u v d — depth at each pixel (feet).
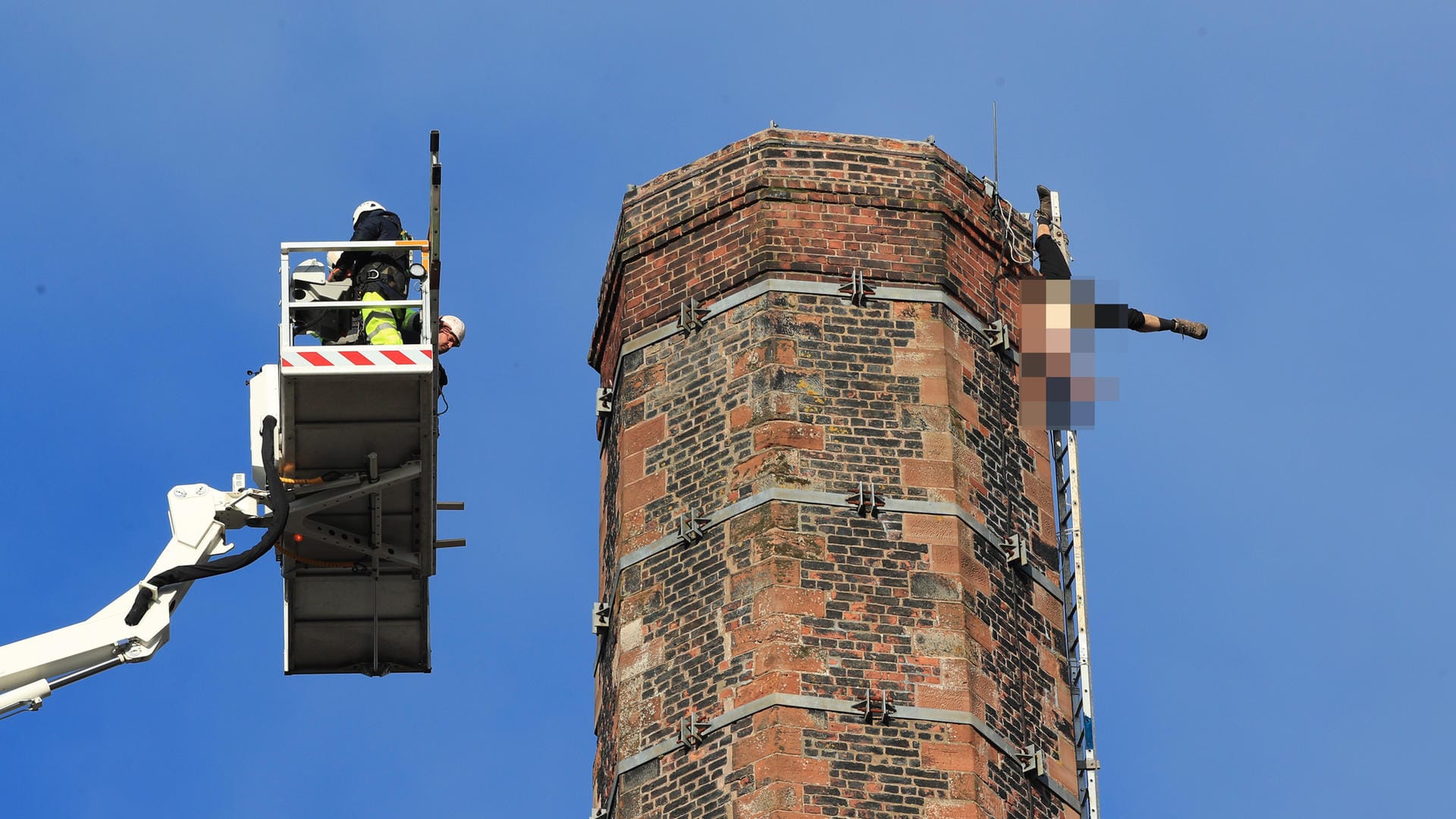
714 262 214.69
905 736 189.88
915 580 196.95
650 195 221.87
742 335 209.05
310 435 181.16
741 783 188.14
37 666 180.86
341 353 176.96
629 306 217.36
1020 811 191.62
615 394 216.54
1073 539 209.46
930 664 193.36
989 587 200.34
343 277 184.55
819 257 212.02
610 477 214.07
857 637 193.77
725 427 205.16
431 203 181.06
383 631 194.70
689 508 203.41
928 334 209.26
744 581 196.85
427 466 183.42
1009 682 197.36
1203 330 219.00
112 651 182.39
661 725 194.80
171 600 184.03
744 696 191.72
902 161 218.18
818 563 196.54
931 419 204.74
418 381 178.29
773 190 215.10
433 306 179.83
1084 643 204.74
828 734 189.06
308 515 185.98
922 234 214.28
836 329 208.33
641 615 200.64
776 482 199.82
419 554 189.26
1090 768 199.93
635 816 192.24
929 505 200.54
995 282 216.95
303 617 193.47
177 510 185.06
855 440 202.90
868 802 186.80
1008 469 208.23
